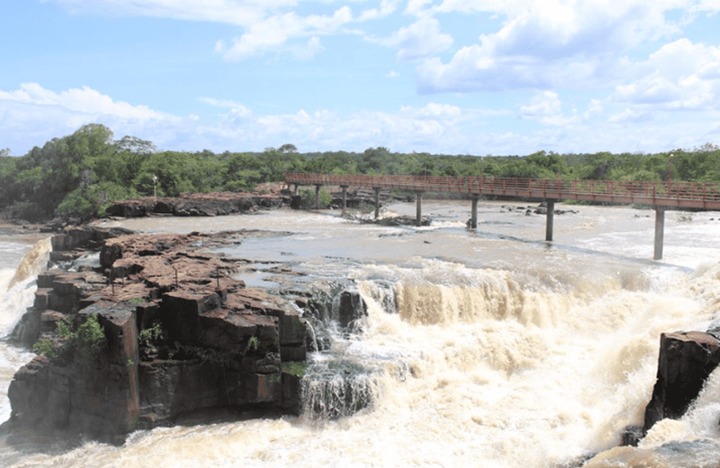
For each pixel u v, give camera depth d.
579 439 27.61
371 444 28.06
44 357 31.78
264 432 29.12
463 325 39.34
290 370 31.38
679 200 50.09
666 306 38.91
